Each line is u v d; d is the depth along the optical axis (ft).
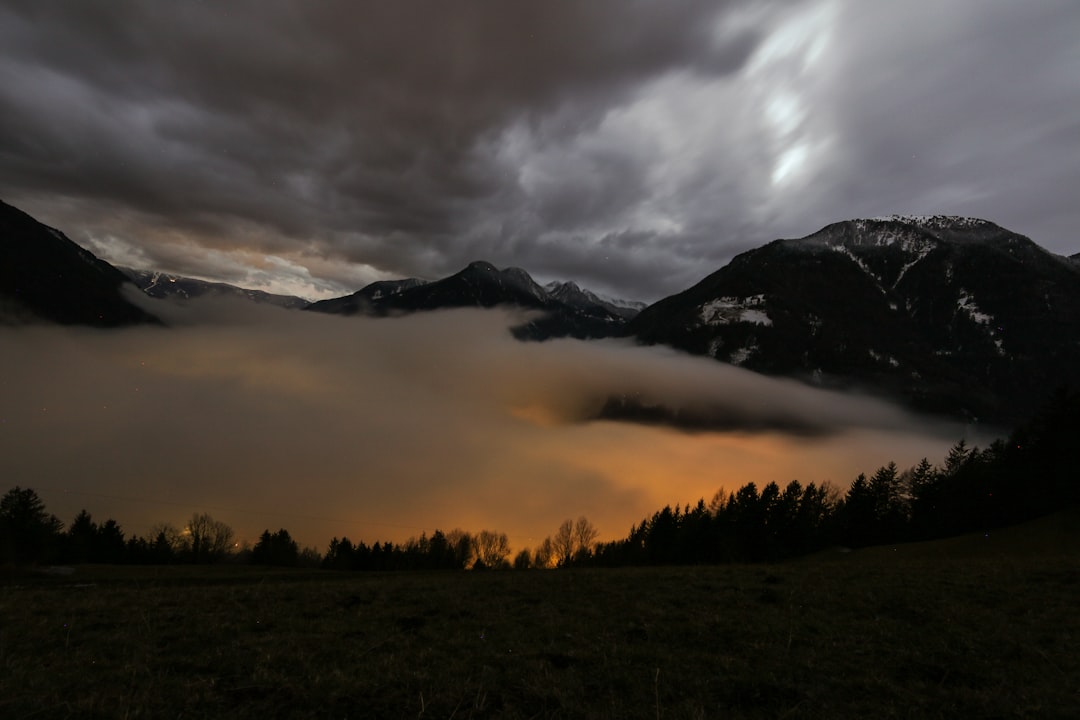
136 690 25.31
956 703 25.80
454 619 42.47
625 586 58.49
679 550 220.43
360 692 25.72
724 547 212.64
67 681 26.11
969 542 140.46
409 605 47.83
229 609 44.47
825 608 44.96
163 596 51.19
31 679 26.03
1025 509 160.86
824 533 215.92
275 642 34.14
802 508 221.05
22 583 87.61
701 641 36.04
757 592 53.11
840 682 28.32
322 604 47.19
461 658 31.73
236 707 23.90
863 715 24.64
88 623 38.45
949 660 31.68
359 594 53.62
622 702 25.48
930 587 51.29
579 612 44.88
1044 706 24.91
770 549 208.03
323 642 34.65
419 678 27.58
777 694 26.84
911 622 40.11
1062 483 152.56
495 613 44.39
